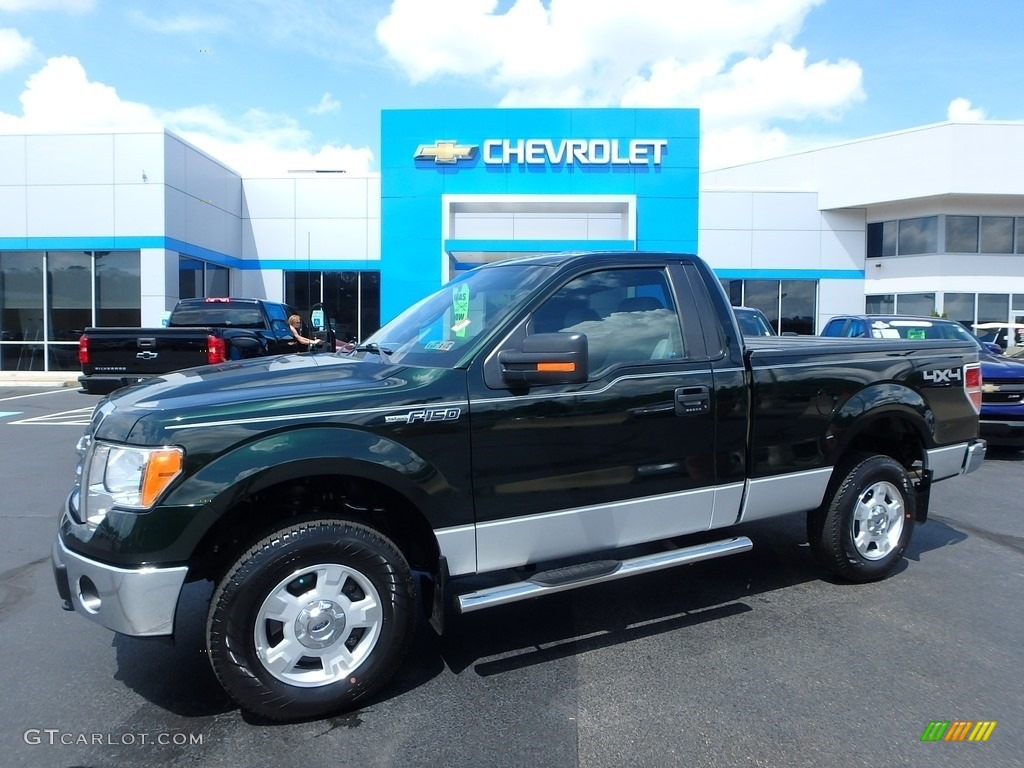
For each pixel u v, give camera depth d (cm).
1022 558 522
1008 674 346
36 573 486
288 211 2378
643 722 304
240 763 277
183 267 1983
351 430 307
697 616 417
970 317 2433
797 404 416
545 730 299
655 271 395
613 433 359
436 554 330
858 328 1127
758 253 2509
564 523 353
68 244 1861
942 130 2305
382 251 2039
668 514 381
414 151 2027
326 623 306
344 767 274
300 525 305
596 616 418
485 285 403
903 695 326
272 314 1366
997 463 898
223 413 295
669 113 2009
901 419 469
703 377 385
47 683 342
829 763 276
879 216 2542
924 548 545
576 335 318
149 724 306
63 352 1892
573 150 2014
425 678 345
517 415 337
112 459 291
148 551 279
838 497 445
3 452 876
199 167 2056
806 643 380
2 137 1845
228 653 291
